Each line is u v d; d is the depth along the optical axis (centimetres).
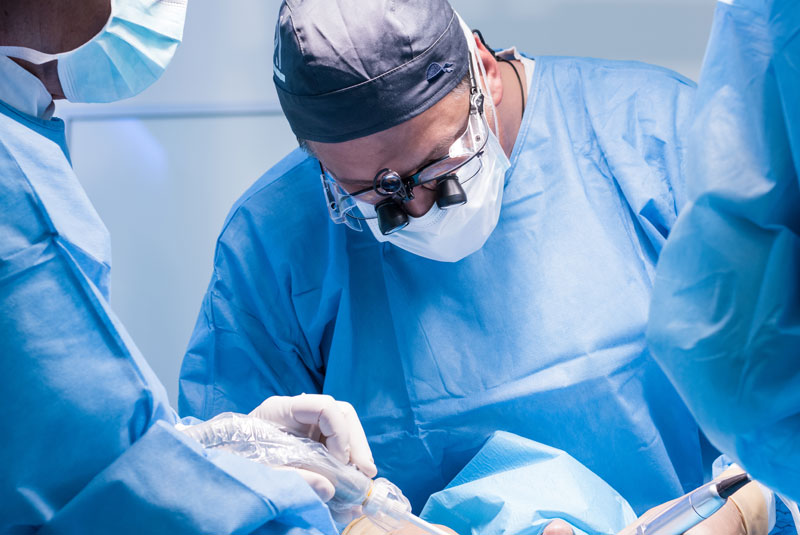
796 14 59
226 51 230
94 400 73
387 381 140
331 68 109
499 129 139
